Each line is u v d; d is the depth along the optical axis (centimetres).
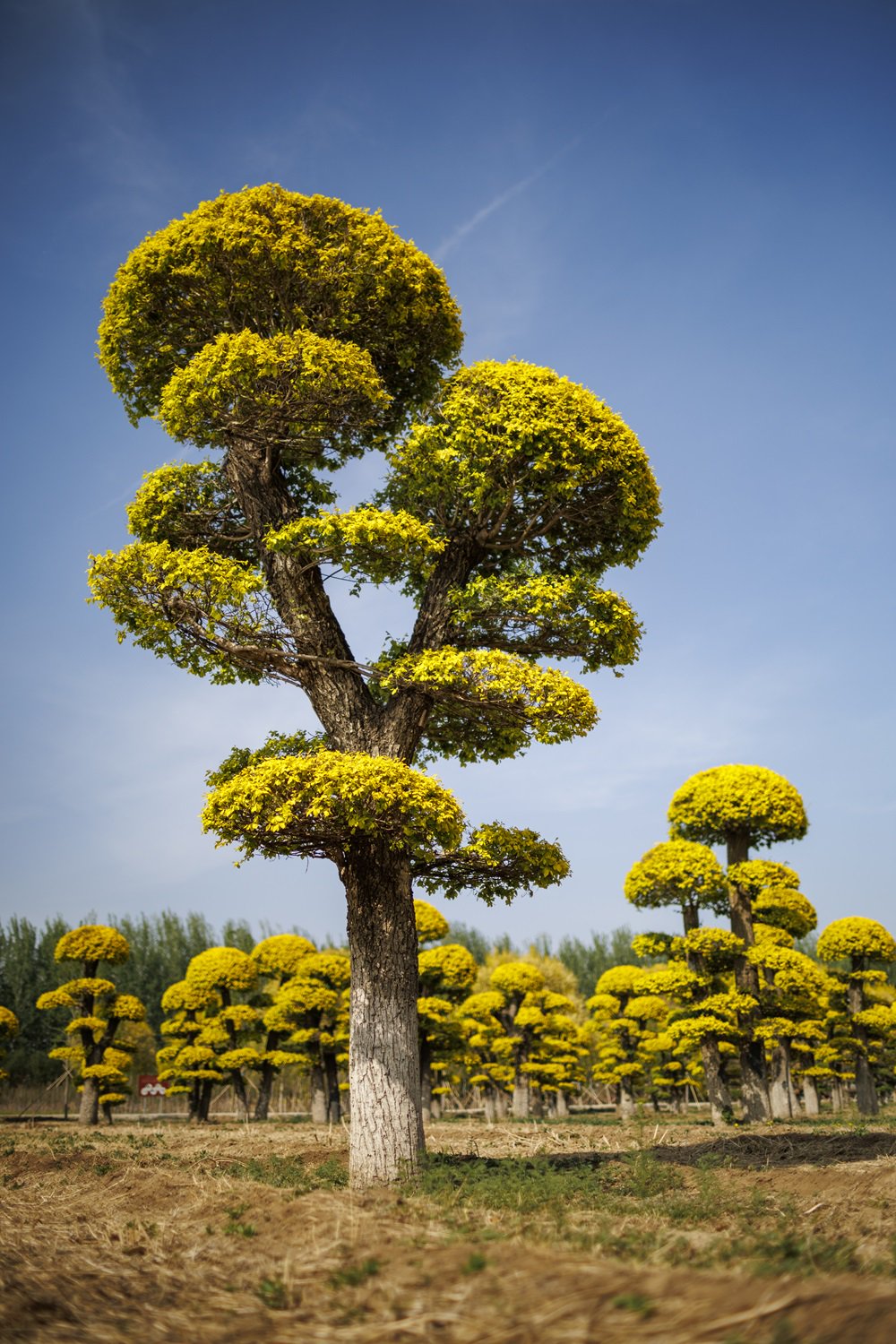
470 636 982
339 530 882
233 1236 627
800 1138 1242
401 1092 860
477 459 936
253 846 874
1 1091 4153
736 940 1992
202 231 948
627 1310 372
